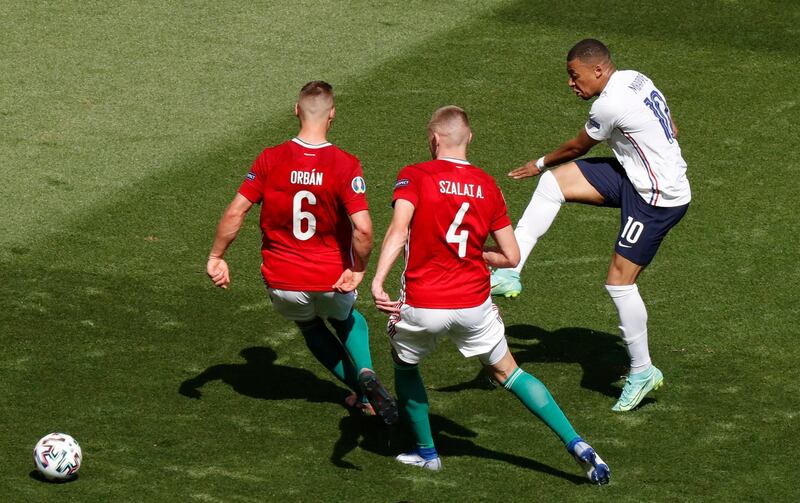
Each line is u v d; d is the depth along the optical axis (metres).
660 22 45.00
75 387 25.41
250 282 30.41
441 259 21.17
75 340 27.45
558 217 33.53
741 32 44.22
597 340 28.12
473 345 21.81
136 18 45.94
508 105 39.56
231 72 41.97
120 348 27.19
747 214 33.56
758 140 37.44
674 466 22.78
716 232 32.69
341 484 21.92
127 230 32.81
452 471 22.55
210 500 21.11
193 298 29.59
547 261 31.52
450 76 41.41
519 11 46.00
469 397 25.52
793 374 26.34
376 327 28.66
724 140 37.47
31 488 21.27
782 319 28.67
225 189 35.00
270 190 22.83
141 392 25.30
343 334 24.31
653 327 28.47
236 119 39.00
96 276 30.45
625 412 24.92
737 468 22.70
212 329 28.22
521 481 22.19
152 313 28.83
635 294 24.64
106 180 35.47
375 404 22.34
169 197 34.53
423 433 22.45
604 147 38.25
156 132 38.22
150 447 23.06
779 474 22.48
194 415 24.44
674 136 24.80
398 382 22.34
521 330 28.56
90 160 36.56
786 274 30.64
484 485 22.02
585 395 25.67
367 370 22.75
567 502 21.42
